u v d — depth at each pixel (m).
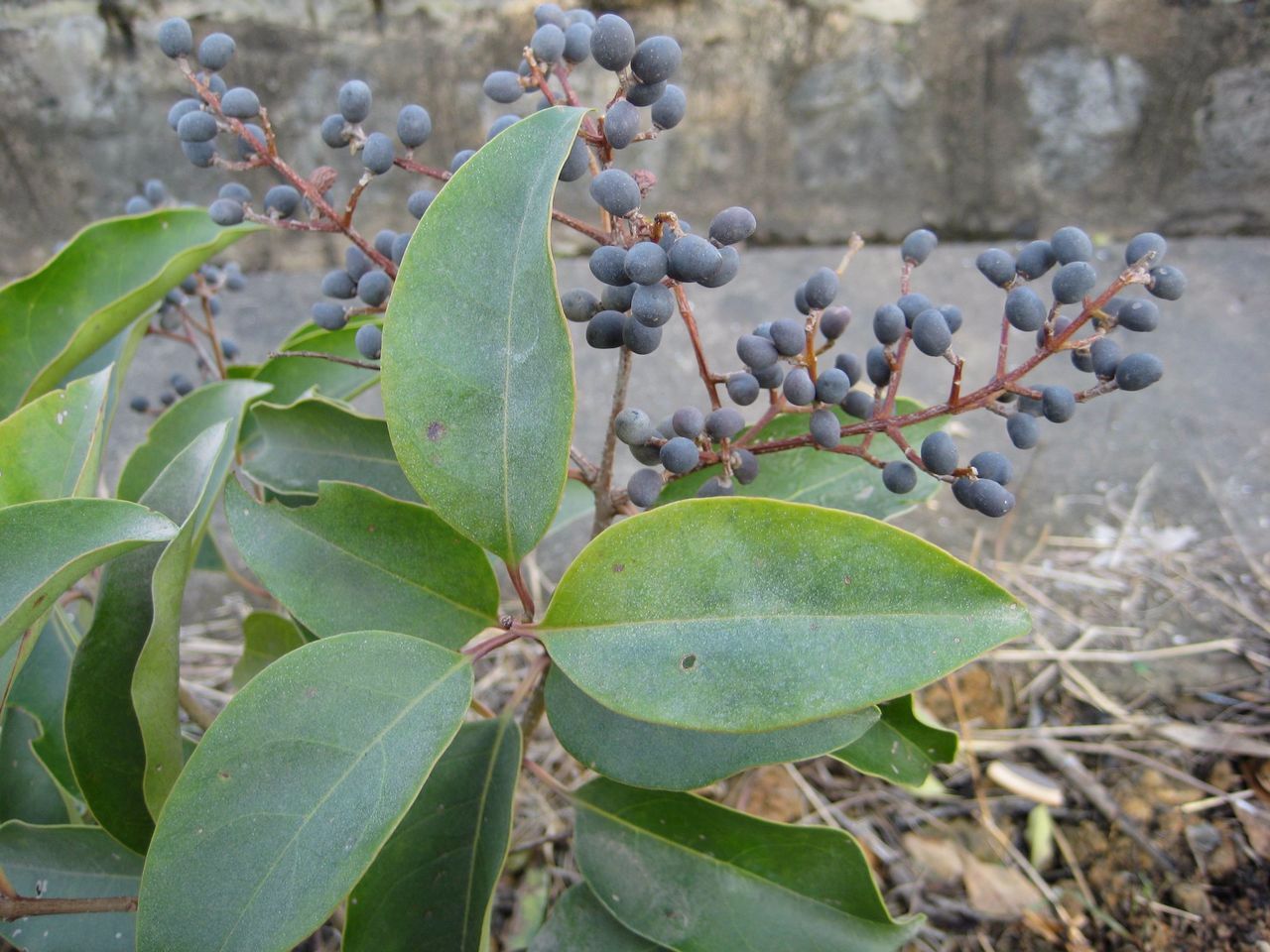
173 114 0.24
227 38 0.24
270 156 0.24
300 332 0.35
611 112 0.19
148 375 0.61
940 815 0.40
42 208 0.68
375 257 0.24
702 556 0.19
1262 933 0.35
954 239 0.70
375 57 0.63
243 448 0.33
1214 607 0.46
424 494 0.19
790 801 0.40
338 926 0.33
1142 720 0.42
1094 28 0.64
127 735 0.23
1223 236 0.69
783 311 0.64
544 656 0.26
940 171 0.68
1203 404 0.57
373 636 0.19
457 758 0.24
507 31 0.63
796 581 0.18
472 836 0.23
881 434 0.28
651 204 0.69
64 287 0.31
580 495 0.37
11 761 0.30
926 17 0.64
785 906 0.24
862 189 0.69
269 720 0.18
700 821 0.25
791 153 0.68
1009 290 0.22
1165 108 0.66
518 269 0.19
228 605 0.50
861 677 0.17
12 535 0.18
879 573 0.18
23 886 0.25
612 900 0.25
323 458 0.28
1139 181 0.68
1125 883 0.37
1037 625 0.46
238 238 0.31
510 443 0.19
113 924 0.25
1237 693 0.42
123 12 0.62
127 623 0.23
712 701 0.18
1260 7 0.62
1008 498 0.20
